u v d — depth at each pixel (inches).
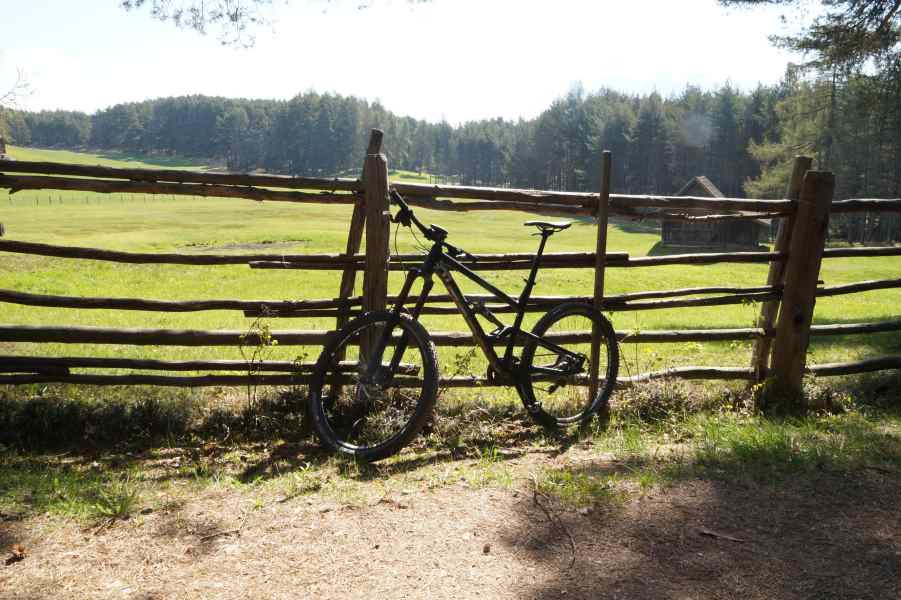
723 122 4451.3
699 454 154.6
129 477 147.3
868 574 103.5
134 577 104.3
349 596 98.7
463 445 170.1
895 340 350.6
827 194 198.4
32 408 175.8
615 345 193.9
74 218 2470.5
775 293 207.8
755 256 206.2
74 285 650.2
